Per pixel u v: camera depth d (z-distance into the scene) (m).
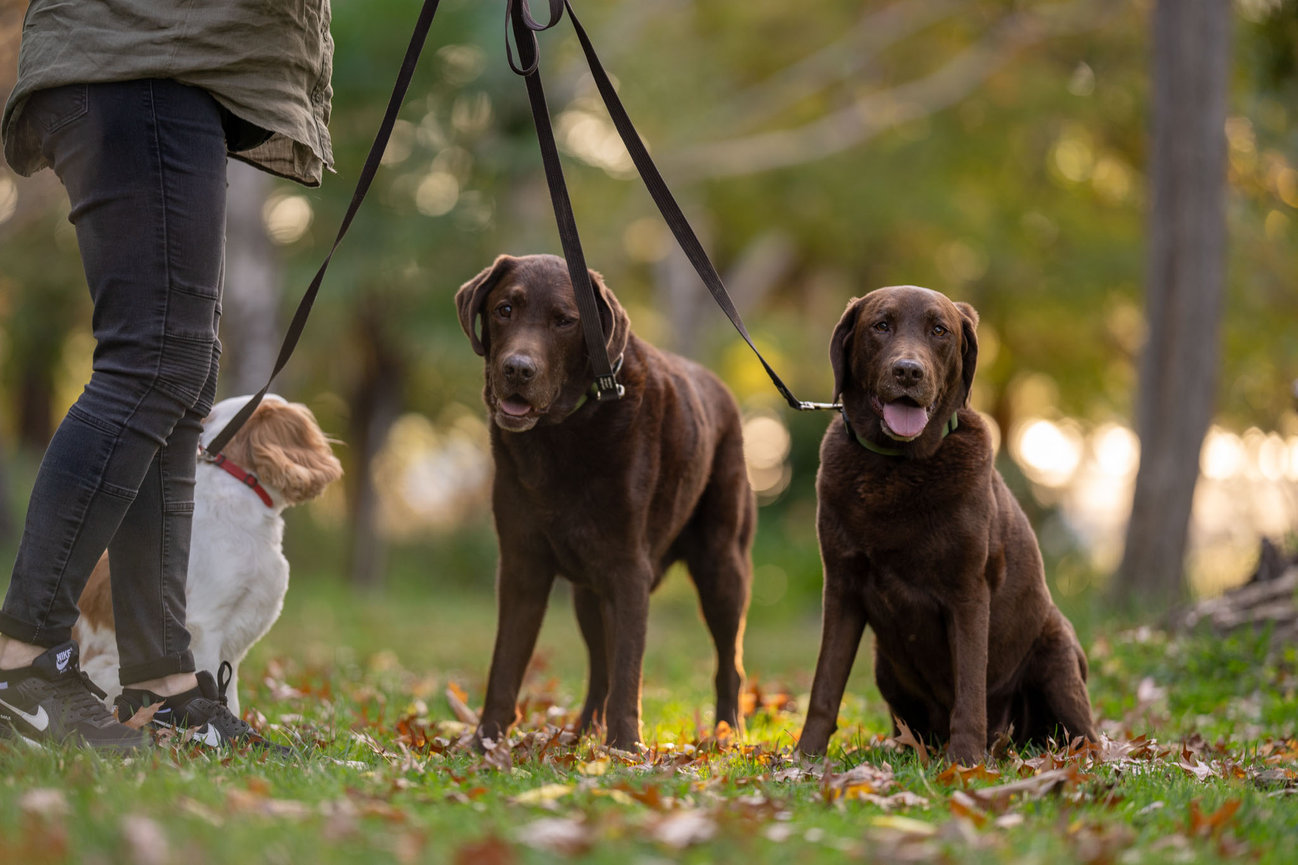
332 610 16.70
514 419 5.15
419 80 21.83
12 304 26.38
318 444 5.54
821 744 5.25
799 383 31.25
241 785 3.74
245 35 4.26
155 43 4.10
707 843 3.17
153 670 4.45
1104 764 4.85
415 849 2.98
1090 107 28.22
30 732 4.08
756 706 7.82
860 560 5.32
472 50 21.91
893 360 5.00
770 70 30.88
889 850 3.17
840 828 3.46
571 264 5.18
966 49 29.98
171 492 4.45
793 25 30.62
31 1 4.25
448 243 23.14
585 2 26.84
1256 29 18.06
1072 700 5.70
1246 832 3.74
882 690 5.98
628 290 32.25
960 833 3.37
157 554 4.45
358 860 2.89
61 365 30.83
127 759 3.96
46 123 4.16
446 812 3.49
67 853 2.86
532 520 5.57
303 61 4.48
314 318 24.50
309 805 3.48
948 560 5.18
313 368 27.02
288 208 24.53
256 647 10.41
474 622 16.59
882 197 29.28
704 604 6.68
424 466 33.75
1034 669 5.79
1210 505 21.53
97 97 4.10
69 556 4.09
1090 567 25.44
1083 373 30.91
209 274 4.26
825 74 29.41
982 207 30.02
